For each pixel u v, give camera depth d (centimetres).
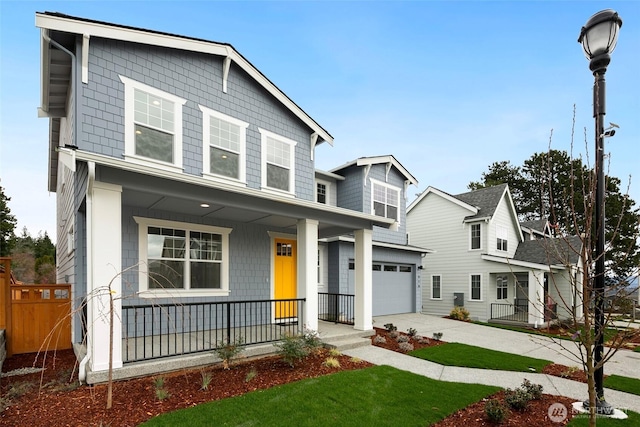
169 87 765
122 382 507
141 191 547
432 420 425
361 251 916
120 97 692
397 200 1598
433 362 709
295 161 1027
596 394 457
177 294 765
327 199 1468
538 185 2825
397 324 1250
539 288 1434
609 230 1664
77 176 688
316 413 430
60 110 871
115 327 504
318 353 712
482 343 959
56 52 680
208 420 400
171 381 527
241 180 876
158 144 739
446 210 1852
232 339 704
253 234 919
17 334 750
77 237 694
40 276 2369
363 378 566
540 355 825
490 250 1683
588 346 338
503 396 511
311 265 788
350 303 1320
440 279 1844
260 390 501
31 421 391
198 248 814
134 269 705
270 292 941
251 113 921
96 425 384
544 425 414
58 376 562
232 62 878
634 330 376
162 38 742
